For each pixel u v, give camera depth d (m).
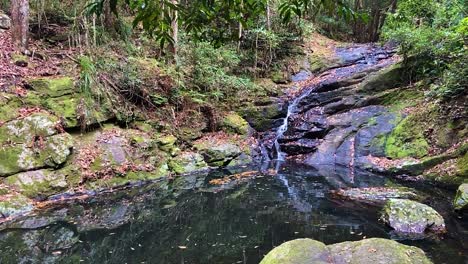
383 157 8.66
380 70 11.71
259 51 13.98
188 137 9.25
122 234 4.84
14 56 7.37
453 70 8.35
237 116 10.70
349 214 5.55
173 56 10.13
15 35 7.63
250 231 4.98
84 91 7.58
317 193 6.77
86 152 6.99
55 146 6.50
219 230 5.01
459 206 5.40
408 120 9.07
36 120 6.57
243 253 4.25
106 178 6.91
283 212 5.75
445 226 4.89
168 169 8.06
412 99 9.87
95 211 5.71
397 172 7.91
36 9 8.87
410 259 2.94
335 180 7.69
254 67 13.43
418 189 6.75
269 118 11.22
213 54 11.11
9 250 4.26
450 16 9.95
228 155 9.19
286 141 10.38
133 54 9.63
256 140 10.47
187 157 8.57
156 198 6.48
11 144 6.14
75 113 7.22
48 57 7.93
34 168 6.14
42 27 8.62
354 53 16.39
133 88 8.65
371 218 5.33
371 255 2.92
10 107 6.57
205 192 6.89
